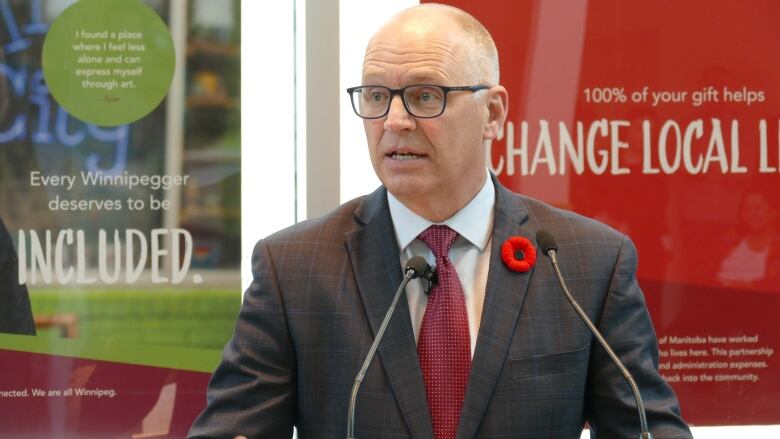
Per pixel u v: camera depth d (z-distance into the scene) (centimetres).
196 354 821
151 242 821
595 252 562
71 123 816
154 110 823
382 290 546
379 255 558
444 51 527
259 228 850
